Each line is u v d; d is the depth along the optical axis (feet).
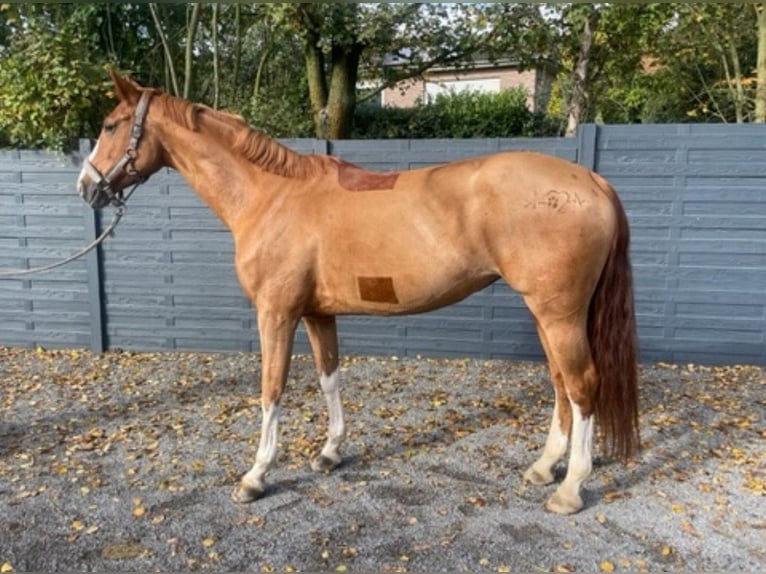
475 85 40.19
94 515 7.60
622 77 21.52
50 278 14.89
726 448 9.30
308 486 8.30
